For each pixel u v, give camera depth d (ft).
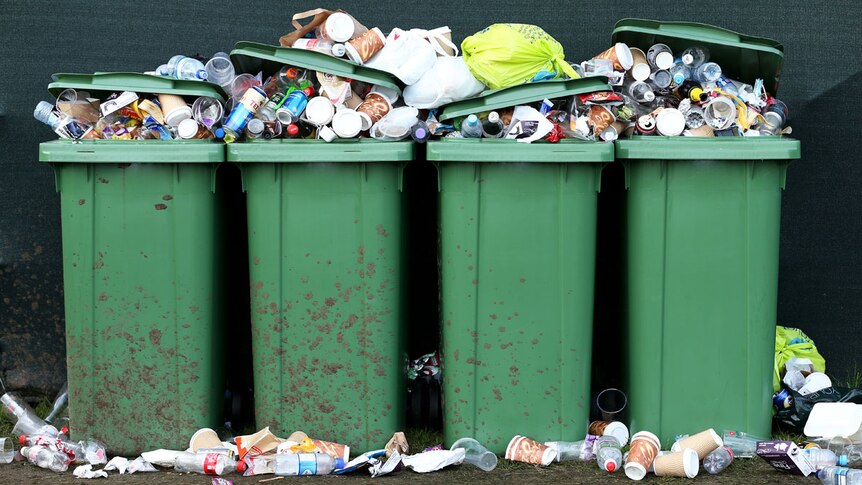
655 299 15.60
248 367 18.52
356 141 15.33
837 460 15.25
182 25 18.76
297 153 15.31
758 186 15.37
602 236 17.93
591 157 15.10
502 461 15.55
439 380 17.60
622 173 16.21
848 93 18.84
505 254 15.40
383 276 15.62
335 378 15.79
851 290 19.21
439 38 16.84
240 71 16.43
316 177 15.44
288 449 15.30
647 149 15.25
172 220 15.53
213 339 15.94
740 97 16.10
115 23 18.71
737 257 15.48
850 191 19.04
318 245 15.57
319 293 15.65
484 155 15.10
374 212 15.49
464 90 15.93
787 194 19.12
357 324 15.67
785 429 17.15
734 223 15.43
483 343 15.60
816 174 19.03
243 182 15.60
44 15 18.62
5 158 18.76
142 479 14.94
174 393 15.81
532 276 15.44
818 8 18.72
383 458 15.64
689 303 15.57
